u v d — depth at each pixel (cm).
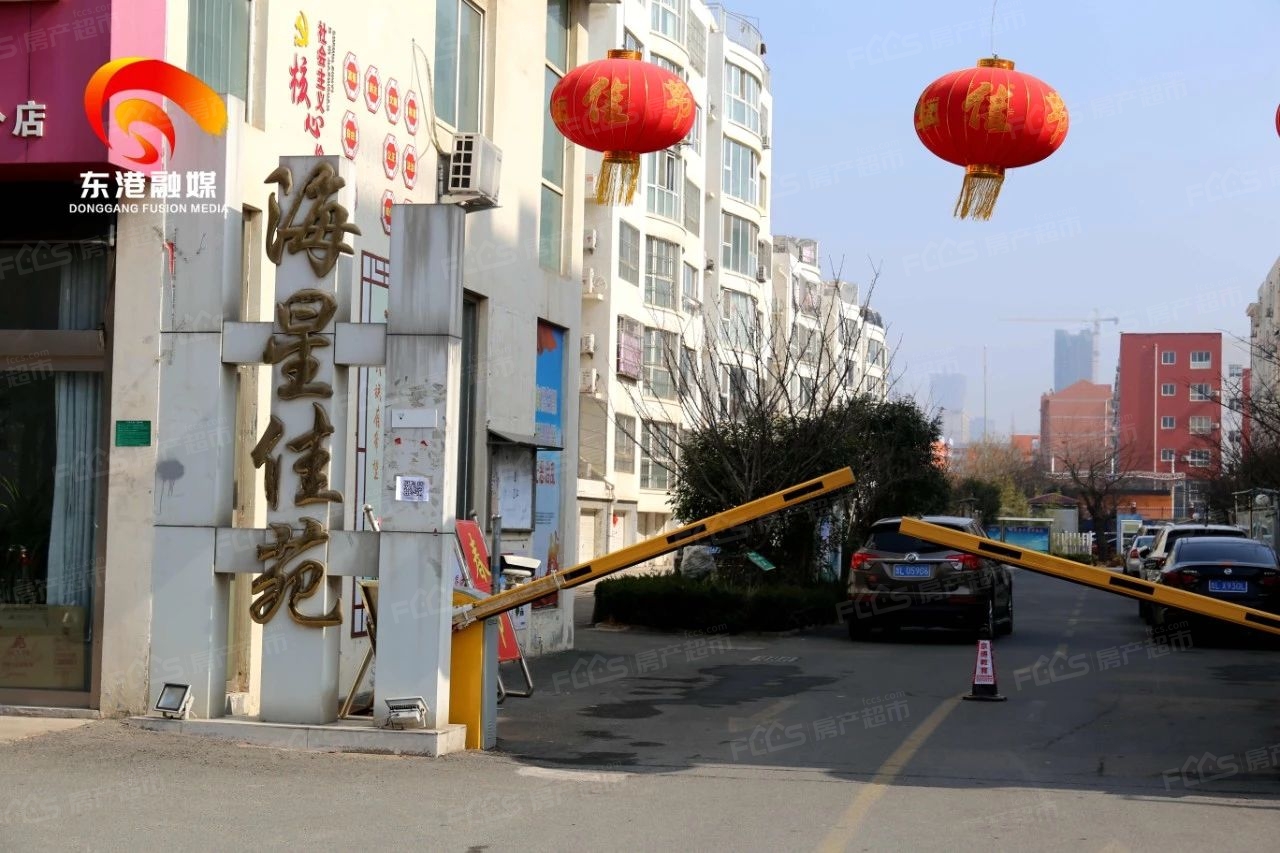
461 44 1521
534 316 1689
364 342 952
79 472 1009
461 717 974
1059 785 868
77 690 999
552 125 1805
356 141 1234
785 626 2088
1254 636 1948
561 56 1838
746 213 5397
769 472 2434
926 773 905
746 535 2436
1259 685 1440
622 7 4106
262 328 964
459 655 978
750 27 5475
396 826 705
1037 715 1197
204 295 970
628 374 4075
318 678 949
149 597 976
